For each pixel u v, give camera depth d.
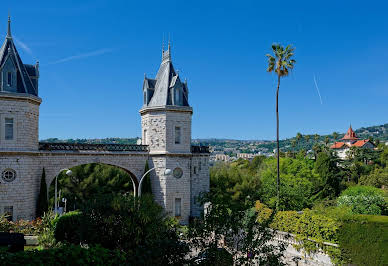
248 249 9.97
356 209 33.00
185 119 40.28
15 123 31.69
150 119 39.97
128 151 38.50
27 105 32.31
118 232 16.06
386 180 64.31
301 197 41.12
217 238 9.94
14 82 32.03
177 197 39.16
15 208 31.25
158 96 40.56
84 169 55.59
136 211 16.11
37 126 33.97
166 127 39.09
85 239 16.50
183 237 10.52
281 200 40.22
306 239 25.94
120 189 56.31
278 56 41.75
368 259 21.91
